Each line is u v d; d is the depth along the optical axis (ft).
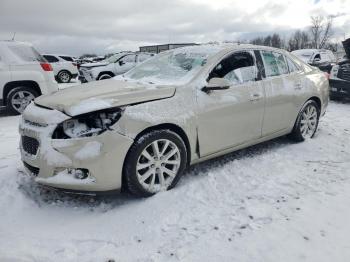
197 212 10.39
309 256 8.36
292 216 10.13
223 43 15.44
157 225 9.72
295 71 16.71
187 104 11.73
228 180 12.64
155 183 11.48
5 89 25.35
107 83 13.24
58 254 8.46
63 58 63.82
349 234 9.23
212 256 8.41
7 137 19.12
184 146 11.71
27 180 12.30
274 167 13.93
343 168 13.83
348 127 20.72
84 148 9.81
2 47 25.26
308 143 17.11
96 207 10.77
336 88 29.84
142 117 10.57
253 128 14.24
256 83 14.26
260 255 8.43
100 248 8.73
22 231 9.43
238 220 9.95
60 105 10.35
